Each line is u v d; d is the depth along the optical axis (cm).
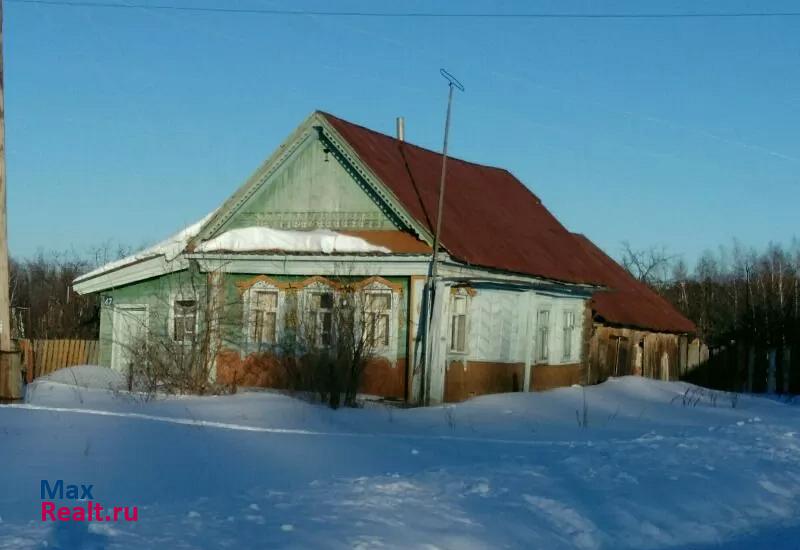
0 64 1794
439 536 953
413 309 2405
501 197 3312
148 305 2783
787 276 5734
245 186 2672
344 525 952
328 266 2495
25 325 3981
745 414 2516
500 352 2680
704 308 5497
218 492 1147
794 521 1216
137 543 837
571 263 3155
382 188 2503
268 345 2519
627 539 1067
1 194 1827
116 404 1881
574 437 1884
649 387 2983
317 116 2581
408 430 1844
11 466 1198
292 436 1582
